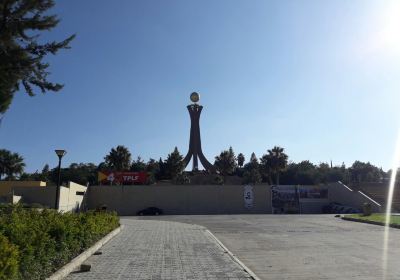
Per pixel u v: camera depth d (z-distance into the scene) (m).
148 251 16.16
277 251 16.48
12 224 9.16
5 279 6.78
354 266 12.55
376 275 11.07
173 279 10.61
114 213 27.52
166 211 63.88
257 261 13.87
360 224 32.06
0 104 23.33
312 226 30.61
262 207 66.19
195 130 107.75
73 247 12.60
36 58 23.22
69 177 108.12
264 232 25.81
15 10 22.30
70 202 52.84
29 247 8.29
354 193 62.69
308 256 14.91
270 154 100.00
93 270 11.72
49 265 9.68
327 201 68.00
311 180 117.94
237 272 11.58
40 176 99.50
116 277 10.78
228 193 65.69
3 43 22.50
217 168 115.31
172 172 106.25
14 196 41.53
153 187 64.12
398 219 33.88
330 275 11.14
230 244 19.23
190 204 64.50
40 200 47.69
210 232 25.52
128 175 68.88
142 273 11.40
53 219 12.30
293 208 66.81
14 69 22.67
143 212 61.59
